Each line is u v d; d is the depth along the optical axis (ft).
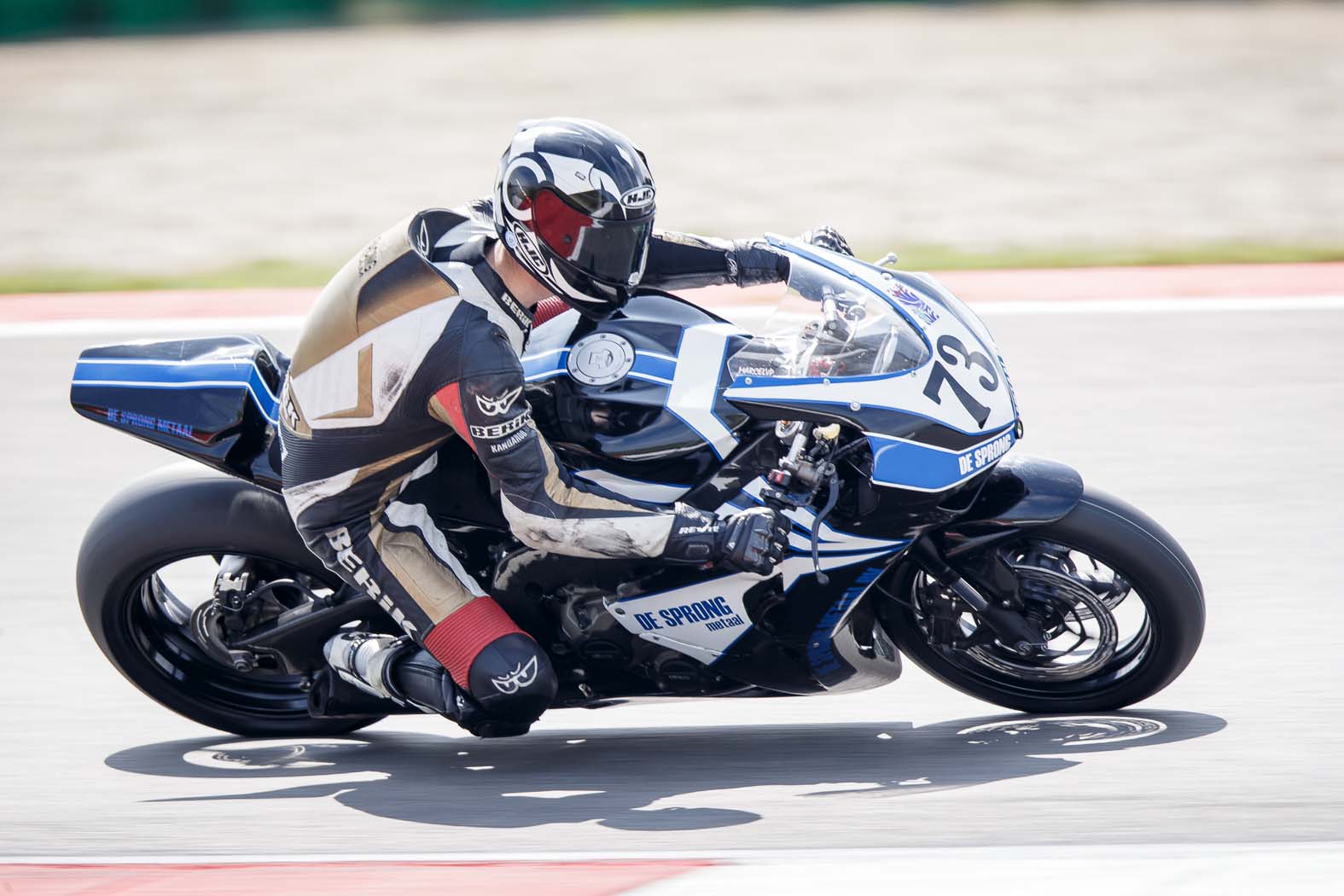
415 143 189.47
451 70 257.34
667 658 47.80
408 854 43.06
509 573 47.19
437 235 44.60
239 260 129.90
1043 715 51.37
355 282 44.04
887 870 40.65
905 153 172.96
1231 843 41.96
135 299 108.47
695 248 49.16
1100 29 288.10
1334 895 38.58
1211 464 73.20
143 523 49.75
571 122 44.11
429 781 48.91
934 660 51.19
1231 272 107.76
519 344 43.91
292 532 49.52
